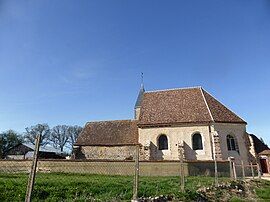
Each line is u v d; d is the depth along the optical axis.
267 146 33.22
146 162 25.69
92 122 40.06
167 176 24.14
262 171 31.06
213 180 19.86
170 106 36.12
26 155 52.03
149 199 11.09
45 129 75.69
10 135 67.06
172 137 32.59
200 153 31.16
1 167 25.02
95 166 25.33
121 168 25.25
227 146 31.53
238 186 18.41
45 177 18.38
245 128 32.91
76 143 36.88
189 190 14.00
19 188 11.48
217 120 31.94
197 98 36.06
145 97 39.03
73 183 13.68
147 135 33.53
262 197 17.03
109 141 35.66
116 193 12.56
